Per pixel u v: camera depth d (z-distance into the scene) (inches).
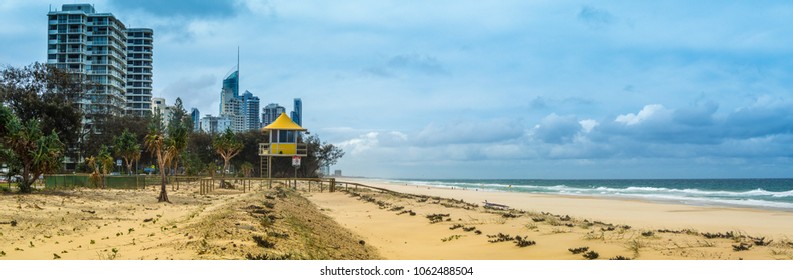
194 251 534.9
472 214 1295.5
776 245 704.4
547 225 994.7
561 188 4913.9
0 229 778.8
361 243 837.2
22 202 1221.7
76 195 1537.9
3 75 3501.5
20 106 3366.1
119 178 2146.9
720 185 6496.1
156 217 1086.4
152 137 1640.0
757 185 6378.0
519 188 4874.5
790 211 1765.5
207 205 1501.0
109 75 5349.4
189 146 4618.6
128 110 5831.7
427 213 1360.7
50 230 808.3
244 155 4699.8
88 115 4060.0
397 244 853.8
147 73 6456.7
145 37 6491.1
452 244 822.5
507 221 1080.8
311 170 5054.1
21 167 1637.6
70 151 3875.5
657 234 824.3
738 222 1344.7
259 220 823.1
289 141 2881.4
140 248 596.7
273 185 2923.2
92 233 791.7
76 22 5285.4
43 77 3695.9
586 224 1027.3
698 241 733.9
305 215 1159.0
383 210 1537.9
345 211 1537.9
